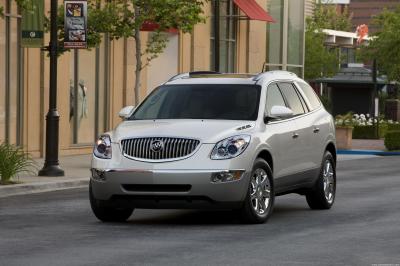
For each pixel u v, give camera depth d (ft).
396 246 72.28
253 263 64.03
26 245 72.33
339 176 155.12
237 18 259.39
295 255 67.46
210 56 250.16
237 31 263.08
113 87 208.03
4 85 174.60
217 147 83.10
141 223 86.89
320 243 73.56
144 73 217.97
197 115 88.79
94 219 90.17
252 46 270.87
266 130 88.07
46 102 186.70
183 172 82.07
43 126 186.09
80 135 198.90
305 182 95.61
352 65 417.69
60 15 164.55
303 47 293.64
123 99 212.02
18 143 179.73
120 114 91.40
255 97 89.92
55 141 138.31
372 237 77.20
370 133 304.91
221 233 79.51
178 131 83.76
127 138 84.28
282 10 284.20
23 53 179.83
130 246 71.77
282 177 90.58
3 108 174.50
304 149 94.84
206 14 245.24
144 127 85.20
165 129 84.12
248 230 81.56
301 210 98.78
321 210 98.99
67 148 192.65
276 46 284.61
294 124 93.50
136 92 169.78
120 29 167.73
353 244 73.10
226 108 89.04
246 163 83.76
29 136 182.80
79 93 197.57
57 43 147.13
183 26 169.07
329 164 100.83
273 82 93.45
